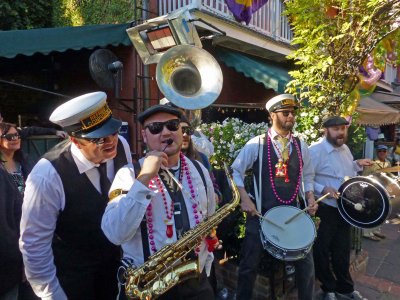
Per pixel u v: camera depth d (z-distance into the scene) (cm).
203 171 186
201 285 174
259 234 269
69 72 608
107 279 187
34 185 160
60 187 164
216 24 528
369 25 399
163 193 163
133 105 545
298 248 239
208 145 311
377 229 514
